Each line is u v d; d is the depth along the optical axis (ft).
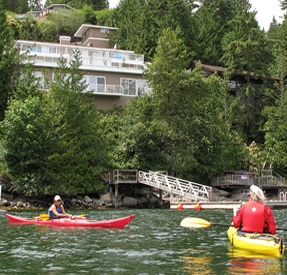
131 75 155.63
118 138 128.06
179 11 217.56
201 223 41.70
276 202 99.30
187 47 202.59
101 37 226.38
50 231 45.55
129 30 208.03
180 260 28.68
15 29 219.82
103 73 151.64
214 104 147.95
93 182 112.37
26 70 118.52
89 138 114.11
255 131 172.55
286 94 161.89
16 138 100.53
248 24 181.06
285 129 151.64
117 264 27.43
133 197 117.60
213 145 137.18
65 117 111.65
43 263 27.76
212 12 242.37
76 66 125.49
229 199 128.57
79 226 49.98
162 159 128.67
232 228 38.22
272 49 202.39
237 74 177.68
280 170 150.41
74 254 31.04
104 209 102.58
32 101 104.37
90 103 121.19
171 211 87.04
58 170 107.65
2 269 25.93
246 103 171.32
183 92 130.00
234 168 141.18
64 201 107.14
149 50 200.64
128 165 120.16
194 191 105.60
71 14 288.51
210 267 26.40
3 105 121.70
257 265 26.96
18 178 101.45
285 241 37.37
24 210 94.38
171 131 121.49
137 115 128.36
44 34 253.65
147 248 33.76
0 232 44.68
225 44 217.36
